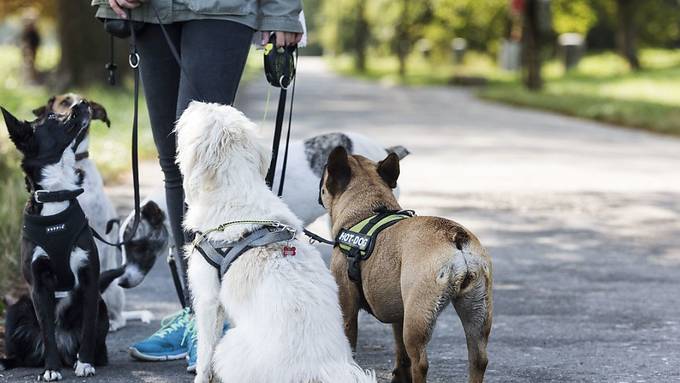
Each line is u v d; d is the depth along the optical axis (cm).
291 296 472
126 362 618
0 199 1009
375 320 722
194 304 525
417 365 502
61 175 572
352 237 554
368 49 6700
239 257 495
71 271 574
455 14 5675
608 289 814
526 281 841
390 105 3050
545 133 2198
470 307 508
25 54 3456
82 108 587
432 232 512
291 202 741
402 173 1494
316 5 10381
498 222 1111
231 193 510
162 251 733
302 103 2978
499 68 5731
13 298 736
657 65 5412
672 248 983
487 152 1786
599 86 3869
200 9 566
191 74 576
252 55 6400
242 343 473
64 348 605
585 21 5325
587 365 604
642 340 662
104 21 612
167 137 603
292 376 457
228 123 514
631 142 2019
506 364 607
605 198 1279
